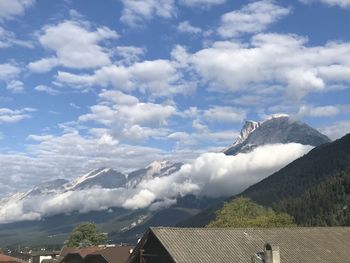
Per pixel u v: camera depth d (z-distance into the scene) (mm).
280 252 52062
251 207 104562
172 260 47094
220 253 49094
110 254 93812
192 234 51344
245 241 52656
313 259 52344
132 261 53000
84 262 98250
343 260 54188
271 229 56750
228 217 98375
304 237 57062
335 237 59406
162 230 50688
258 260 48594
